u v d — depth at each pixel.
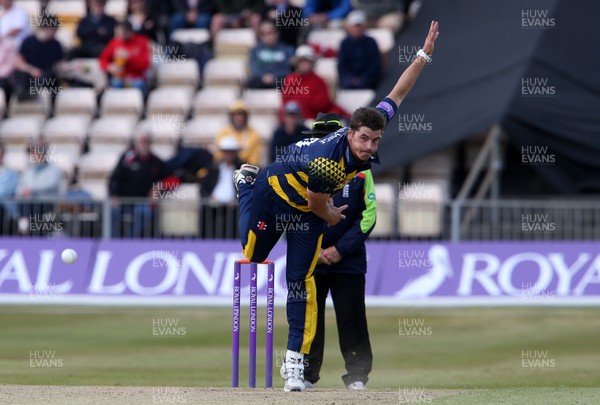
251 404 24.94
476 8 66.12
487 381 36.47
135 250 56.41
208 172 59.06
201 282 55.50
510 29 62.97
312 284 27.94
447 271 54.50
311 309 27.91
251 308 29.30
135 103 69.38
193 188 60.41
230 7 74.88
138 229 56.53
